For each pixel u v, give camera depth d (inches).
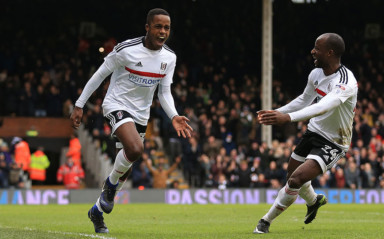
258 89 1535.4
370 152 1291.8
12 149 1326.3
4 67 1551.4
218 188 1193.4
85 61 1518.2
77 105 431.5
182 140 1341.0
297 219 649.0
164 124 1386.6
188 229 526.0
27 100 1435.8
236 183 1238.9
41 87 1446.9
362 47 1776.6
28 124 1434.5
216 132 1381.6
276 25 1740.9
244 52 1676.9
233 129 1376.7
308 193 471.2
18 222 625.3
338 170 1255.5
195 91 1464.1
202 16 1704.0
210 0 1708.9
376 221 631.8
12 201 1099.9
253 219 674.8
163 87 444.1
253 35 1691.7
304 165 434.9
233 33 1689.2
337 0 1792.6
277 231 482.0
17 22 1665.8
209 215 756.0
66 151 1385.3
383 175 1289.4
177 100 1422.2
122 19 1737.2
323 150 440.8
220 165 1250.6
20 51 1571.1
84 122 1375.5
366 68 1684.3
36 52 1587.1
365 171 1270.9
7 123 1433.3
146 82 433.1
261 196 1184.2
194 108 1434.5
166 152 1406.3
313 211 483.8
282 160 1237.7
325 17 1795.0
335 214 769.6
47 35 1668.3
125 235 438.9
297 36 1747.0
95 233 444.5
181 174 1355.8
